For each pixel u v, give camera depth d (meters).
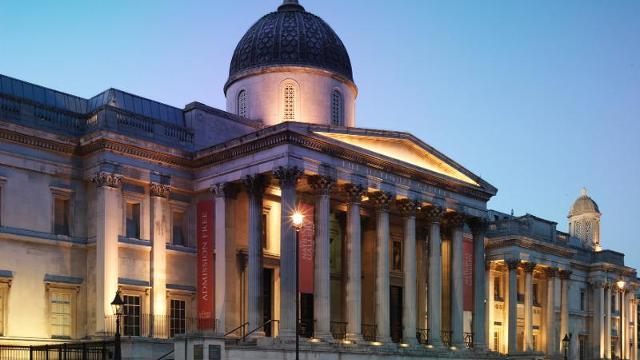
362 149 52.44
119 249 48.88
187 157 52.72
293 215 43.12
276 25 62.41
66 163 49.16
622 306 99.56
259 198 49.78
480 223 63.75
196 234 52.69
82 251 49.12
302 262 48.66
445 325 63.94
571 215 111.31
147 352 45.06
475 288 62.88
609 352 95.31
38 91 51.72
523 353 75.81
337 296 59.25
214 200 51.75
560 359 83.12
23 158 47.22
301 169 48.66
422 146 58.09
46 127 48.78
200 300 51.34
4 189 46.25
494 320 80.75
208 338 40.03
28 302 46.28
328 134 50.75
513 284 78.44
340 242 60.12
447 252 64.62
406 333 55.56
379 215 54.66
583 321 94.31
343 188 53.09
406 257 56.44
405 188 56.53
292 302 47.25
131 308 49.00
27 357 45.16
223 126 56.47
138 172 50.09
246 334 47.62
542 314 84.38
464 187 61.62
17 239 46.28
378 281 54.12
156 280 49.97
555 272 84.69
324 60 61.97
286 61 60.84
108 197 48.19
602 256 95.94
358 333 51.25
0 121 45.84
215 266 50.84
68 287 48.12
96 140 48.34
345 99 63.06
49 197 48.22
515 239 78.56
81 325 48.25
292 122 47.88
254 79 61.28
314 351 46.44
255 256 49.03
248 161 50.06
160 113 54.47
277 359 44.31
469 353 59.25
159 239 50.59
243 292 52.09
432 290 58.16
